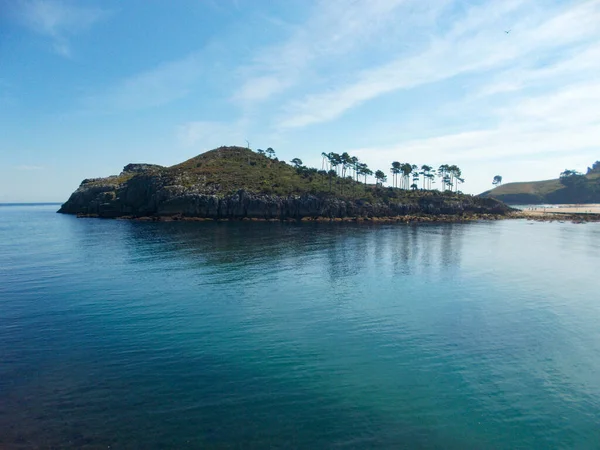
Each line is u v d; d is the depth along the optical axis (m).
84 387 22.75
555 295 41.88
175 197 144.75
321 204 148.88
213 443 18.00
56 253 68.44
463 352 27.64
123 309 36.81
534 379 24.03
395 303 38.91
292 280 48.38
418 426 19.42
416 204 165.62
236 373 24.55
